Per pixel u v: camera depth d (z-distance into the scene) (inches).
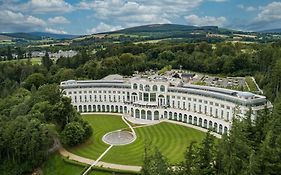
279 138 4202.8
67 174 5575.8
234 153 3900.1
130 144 6692.9
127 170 5364.2
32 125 5925.2
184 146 6456.7
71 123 6604.3
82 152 6299.2
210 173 3912.4
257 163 3789.4
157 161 3860.7
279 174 3846.0
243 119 5541.3
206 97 7642.7
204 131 7401.6
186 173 3843.5
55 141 6688.0
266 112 5438.0
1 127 5895.7
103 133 7411.4
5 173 5659.5
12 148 5684.1
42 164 5935.0
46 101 7317.9
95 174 5423.2
